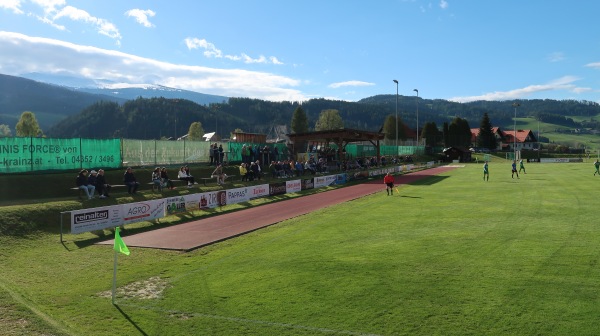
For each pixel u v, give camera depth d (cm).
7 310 871
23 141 2403
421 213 2033
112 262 1348
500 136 13012
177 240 1631
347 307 866
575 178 3834
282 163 3844
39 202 2003
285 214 2231
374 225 1762
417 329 754
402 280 1012
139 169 3028
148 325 825
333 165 4788
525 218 1786
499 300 865
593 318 770
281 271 1134
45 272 1251
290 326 791
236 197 2656
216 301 938
